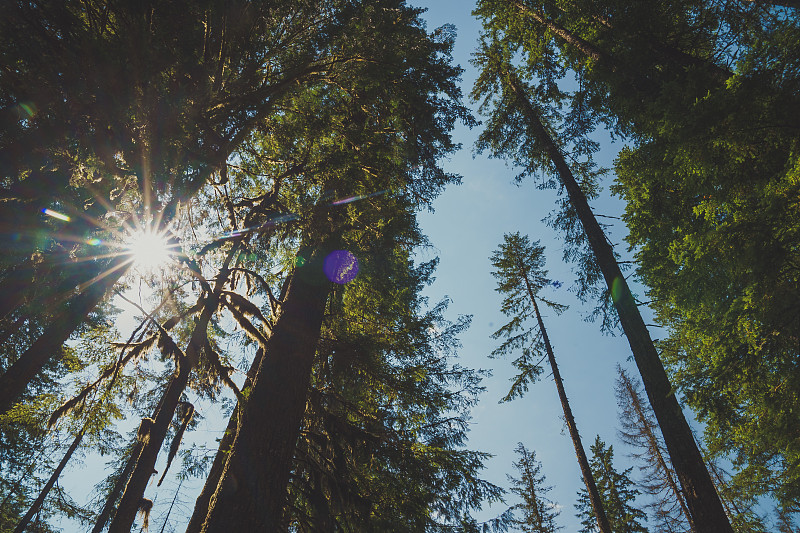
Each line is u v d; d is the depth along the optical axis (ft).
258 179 31.55
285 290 30.22
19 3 14.42
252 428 17.35
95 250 21.04
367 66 23.93
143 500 26.25
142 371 32.53
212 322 32.58
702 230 19.38
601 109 35.37
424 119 27.50
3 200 17.79
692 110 17.85
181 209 23.43
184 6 17.48
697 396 22.62
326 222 21.84
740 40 26.27
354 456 25.53
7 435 35.27
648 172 24.23
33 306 23.61
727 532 21.94
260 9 19.44
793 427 20.94
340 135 24.22
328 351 26.48
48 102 15.75
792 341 17.29
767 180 18.90
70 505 39.78
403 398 31.73
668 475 60.49
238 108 19.93
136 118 16.67
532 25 45.19
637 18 29.22
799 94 16.56
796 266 16.43
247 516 15.08
